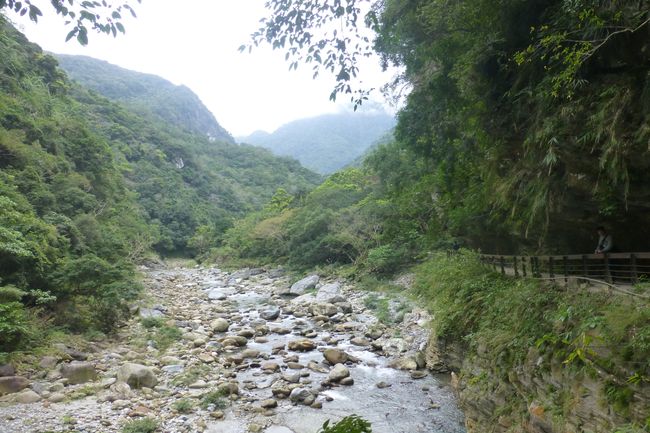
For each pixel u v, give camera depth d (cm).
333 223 3406
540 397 629
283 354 1452
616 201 725
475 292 1077
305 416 956
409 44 1172
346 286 2678
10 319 1100
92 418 870
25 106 3147
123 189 4816
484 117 893
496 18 771
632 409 452
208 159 10681
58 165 2952
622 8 545
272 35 486
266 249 4281
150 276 3406
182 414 940
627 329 491
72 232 2138
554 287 757
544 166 758
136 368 1094
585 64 614
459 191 1298
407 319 1762
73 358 1211
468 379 911
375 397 1071
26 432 786
